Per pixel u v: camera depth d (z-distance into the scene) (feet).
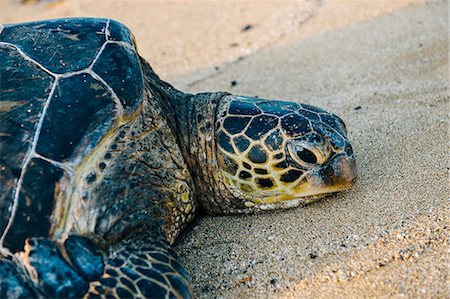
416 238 2.83
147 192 2.85
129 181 2.82
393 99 3.78
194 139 3.08
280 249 2.90
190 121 3.11
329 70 4.28
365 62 4.28
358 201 3.04
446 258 2.73
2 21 5.69
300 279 2.76
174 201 2.96
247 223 3.06
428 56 4.20
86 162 2.76
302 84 4.18
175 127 3.10
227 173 3.03
